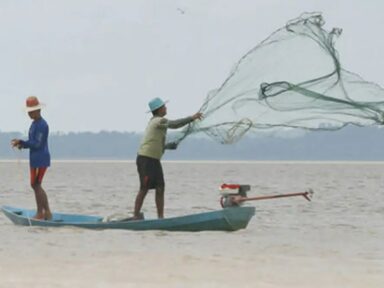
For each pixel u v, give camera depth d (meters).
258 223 52.41
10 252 36.06
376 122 35.81
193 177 147.62
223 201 44.44
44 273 30.72
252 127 37.72
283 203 71.56
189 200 76.19
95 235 41.78
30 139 44.75
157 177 43.84
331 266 33.38
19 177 139.38
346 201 75.06
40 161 45.03
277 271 31.86
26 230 43.69
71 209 64.88
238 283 29.19
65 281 29.08
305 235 44.84
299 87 36.25
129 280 29.44
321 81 36.03
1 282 28.80
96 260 33.94
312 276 30.84
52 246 37.97
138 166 43.94
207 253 36.34
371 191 95.12
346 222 54.25
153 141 43.41
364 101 35.75
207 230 44.03
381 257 36.38
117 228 44.25
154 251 36.72
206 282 29.25
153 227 43.91
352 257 36.31
